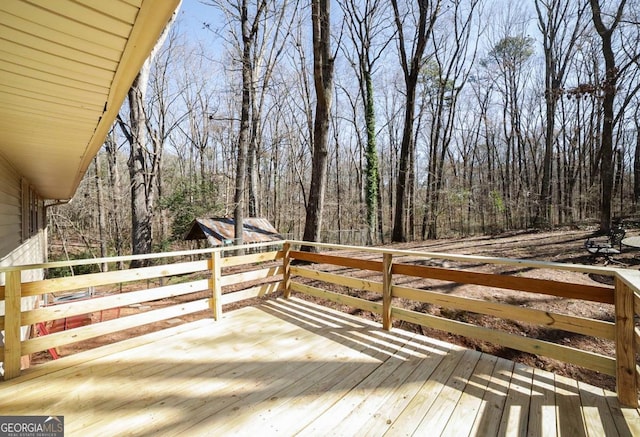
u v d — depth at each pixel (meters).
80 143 2.91
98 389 2.15
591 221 12.20
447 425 1.78
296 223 19.05
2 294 2.29
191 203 12.50
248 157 11.75
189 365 2.48
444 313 4.00
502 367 2.41
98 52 1.41
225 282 3.63
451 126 15.21
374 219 13.52
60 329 4.63
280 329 3.22
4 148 3.10
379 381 2.23
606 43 8.57
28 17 1.13
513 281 2.44
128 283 8.89
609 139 8.38
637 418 1.81
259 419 1.84
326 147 6.79
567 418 1.82
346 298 3.60
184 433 1.72
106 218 15.63
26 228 4.99
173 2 1.10
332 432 1.73
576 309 3.79
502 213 16.75
